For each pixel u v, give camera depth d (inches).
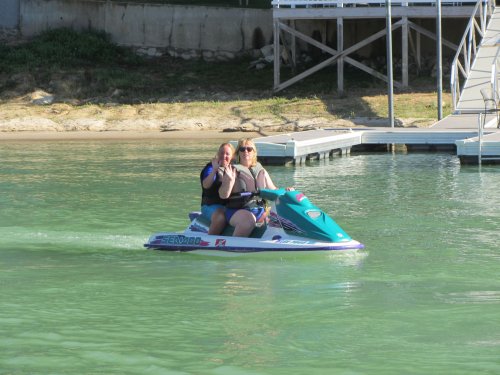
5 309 815.1
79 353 688.4
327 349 693.9
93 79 3425.2
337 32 3275.1
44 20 3752.5
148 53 3713.1
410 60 3481.8
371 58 3550.7
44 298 856.3
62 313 801.6
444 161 2087.8
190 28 3718.0
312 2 3171.8
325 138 2207.2
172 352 689.6
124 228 1234.0
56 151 2454.5
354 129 2464.3
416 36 3405.5
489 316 780.0
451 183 1674.5
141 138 2807.6
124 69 3545.8
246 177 1057.5
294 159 2085.4
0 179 1811.0
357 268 968.3
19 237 1169.4
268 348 697.6
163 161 2146.9
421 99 3061.0
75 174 1892.2
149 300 845.8
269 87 3368.6
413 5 3211.1
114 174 1887.3
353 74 3440.0
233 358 674.8
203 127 2984.7
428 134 2331.4
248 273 951.6
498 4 3681.1
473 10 2955.2
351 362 663.8
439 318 774.5
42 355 683.4
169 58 3698.3
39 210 1392.7
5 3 3762.3
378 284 898.7
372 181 1729.8
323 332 738.2
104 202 1472.7
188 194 1558.8
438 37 2645.2
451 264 986.1
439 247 1078.4
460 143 1980.8
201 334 735.1
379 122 2876.5
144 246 1091.3
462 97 2657.5
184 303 834.2
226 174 1045.2
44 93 3307.1
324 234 1025.5
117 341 717.9
